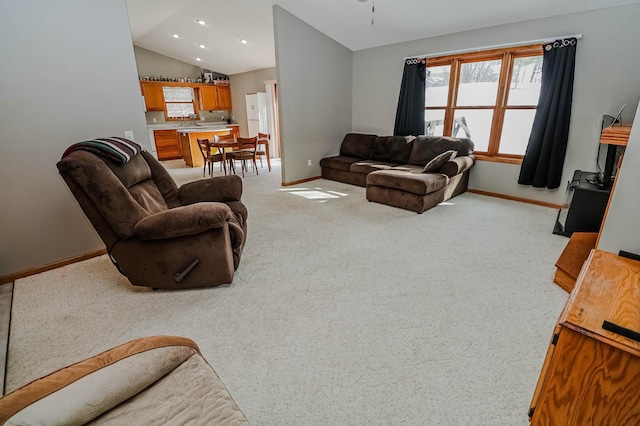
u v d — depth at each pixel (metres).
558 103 3.58
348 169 5.16
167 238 1.97
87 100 2.52
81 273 2.45
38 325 1.83
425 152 4.57
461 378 1.44
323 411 1.29
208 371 1.00
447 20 4.00
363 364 1.52
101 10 2.47
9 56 2.17
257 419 1.26
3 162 2.26
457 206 4.00
